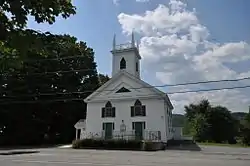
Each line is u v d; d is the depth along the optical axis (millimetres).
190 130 59562
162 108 33375
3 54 3137
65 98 45156
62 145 37344
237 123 64750
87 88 47719
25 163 15484
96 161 16391
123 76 36062
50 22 3312
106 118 35656
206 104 66938
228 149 28766
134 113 34500
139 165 14508
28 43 2936
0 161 16594
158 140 30922
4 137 40719
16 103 41219
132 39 40094
